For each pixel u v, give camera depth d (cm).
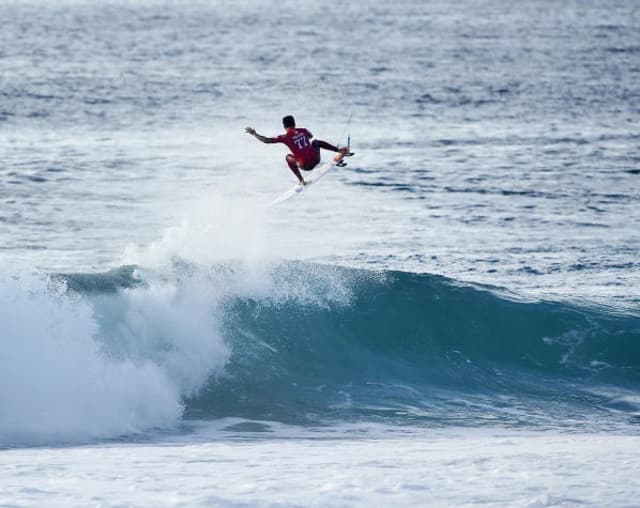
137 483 3866
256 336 7156
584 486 3756
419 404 6656
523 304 7944
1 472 4156
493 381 7175
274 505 3472
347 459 4547
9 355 5819
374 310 7656
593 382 7231
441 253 11088
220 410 6344
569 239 11781
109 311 6581
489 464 4291
